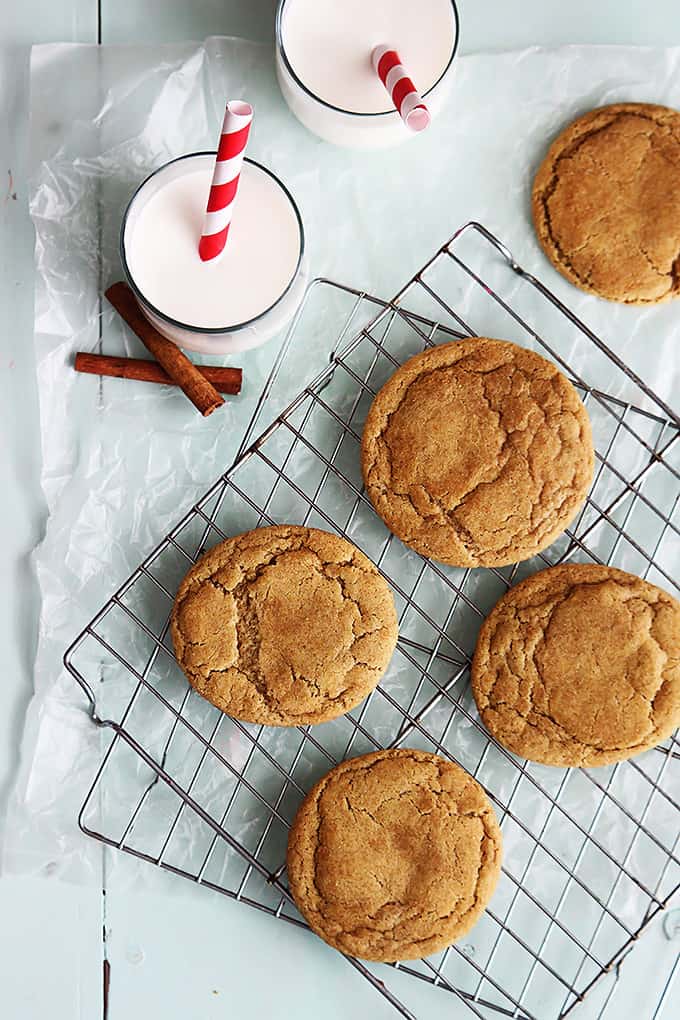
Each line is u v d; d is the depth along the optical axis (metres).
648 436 0.59
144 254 0.56
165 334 0.57
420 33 0.57
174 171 0.56
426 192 0.60
